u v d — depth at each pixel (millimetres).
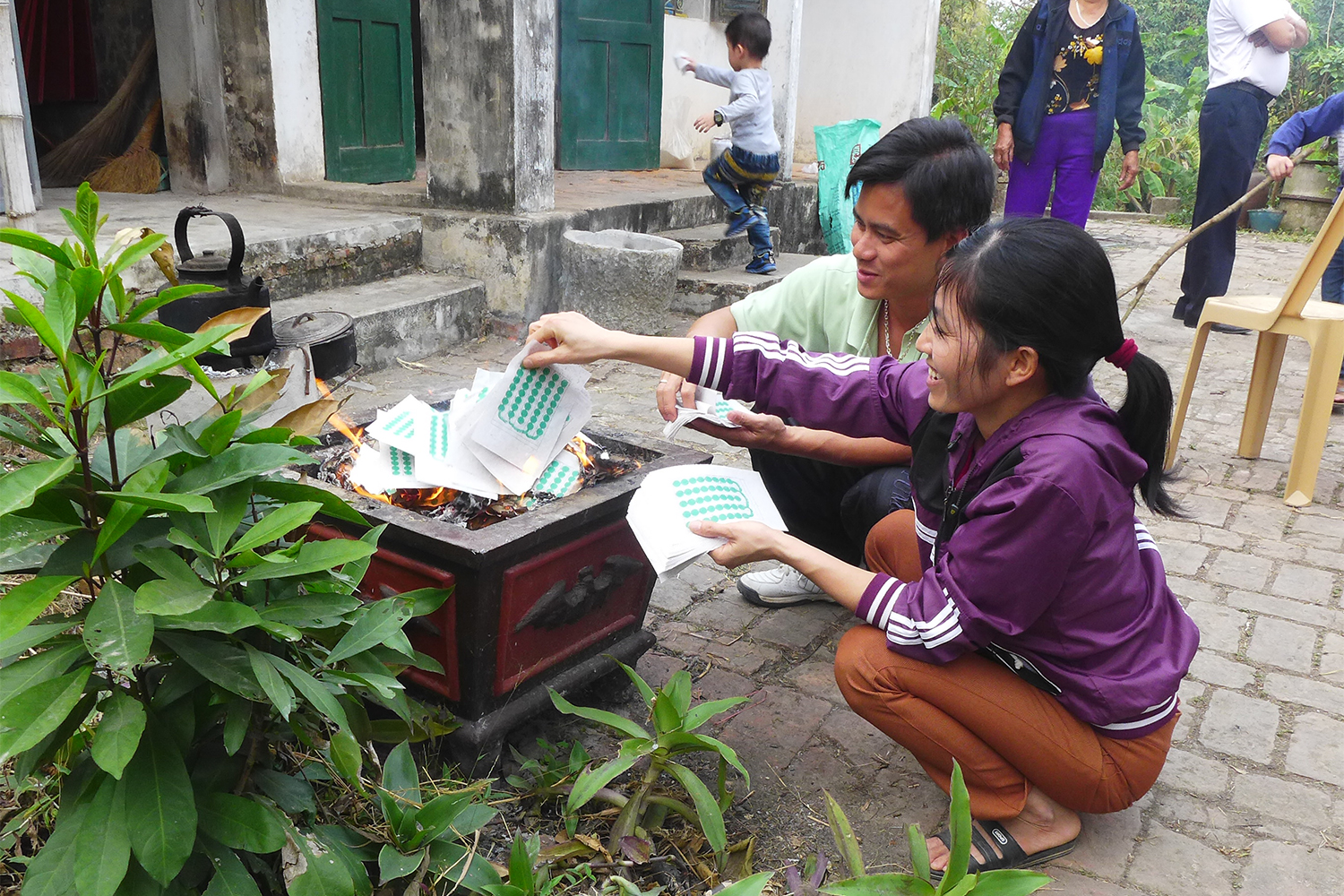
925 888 1670
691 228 6980
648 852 1968
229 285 3020
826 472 2879
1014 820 2086
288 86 6090
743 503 2088
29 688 1337
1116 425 1872
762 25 6180
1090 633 1869
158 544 1518
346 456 2340
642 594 2455
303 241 5023
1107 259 1724
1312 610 3129
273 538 1470
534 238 5480
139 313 1521
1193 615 3084
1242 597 3197
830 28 9148
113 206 5641
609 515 2195
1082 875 2059
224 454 1544
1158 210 13102
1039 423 1821
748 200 6512
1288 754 2461
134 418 1515
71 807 1485
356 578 1749
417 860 1706
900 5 8867
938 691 1942
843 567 1967
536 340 2150
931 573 1905
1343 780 2371
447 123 5609
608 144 8062
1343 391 5137
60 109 7074
